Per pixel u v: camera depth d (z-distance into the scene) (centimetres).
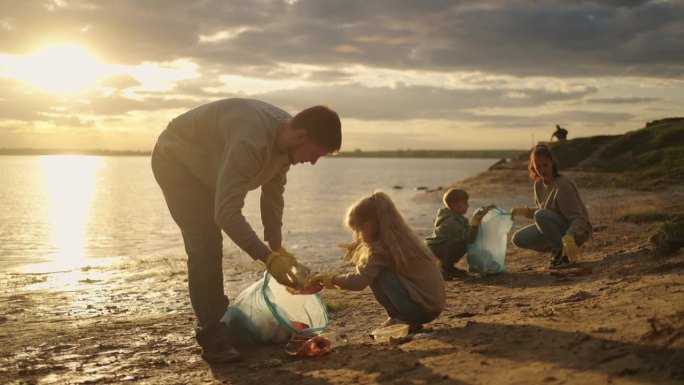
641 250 720
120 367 426
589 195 1889
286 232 1509
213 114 422
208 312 436
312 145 406
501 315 488
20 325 555
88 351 467
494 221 729
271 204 475
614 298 466
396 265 443
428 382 319
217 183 399
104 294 710
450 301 598
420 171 9975
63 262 1059
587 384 281
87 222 1970
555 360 323
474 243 728
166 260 1030
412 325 454
